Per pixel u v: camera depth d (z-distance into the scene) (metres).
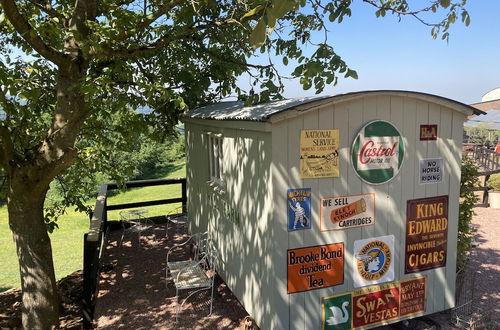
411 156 4.52
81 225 15.45
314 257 4.20
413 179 4.57
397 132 4.39
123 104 5.25
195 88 8.40
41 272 5.05
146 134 8.16
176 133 8.86
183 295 5.98
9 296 6.77
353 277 4.42
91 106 5.16
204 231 6.79
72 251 11.44
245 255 4.83
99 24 4.45
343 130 4.14
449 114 4.64
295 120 3.94
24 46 6.30
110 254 7.86
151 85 4.52
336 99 3.98
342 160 4.18
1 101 4.21
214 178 6.21
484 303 5.62
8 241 12.87
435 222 4.75
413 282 4.74
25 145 5.48
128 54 5.21
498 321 5.10
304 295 4.21
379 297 4.58
